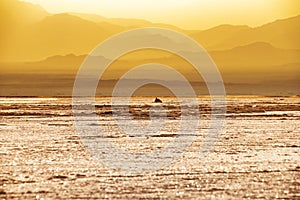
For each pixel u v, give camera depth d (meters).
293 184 79.94
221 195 73.56
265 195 73.69
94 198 72.12
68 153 111.12
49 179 83.62
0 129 161.75
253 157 105.44
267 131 156.62
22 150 115.50
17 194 74.19
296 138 138.75
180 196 73.06
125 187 78.12
